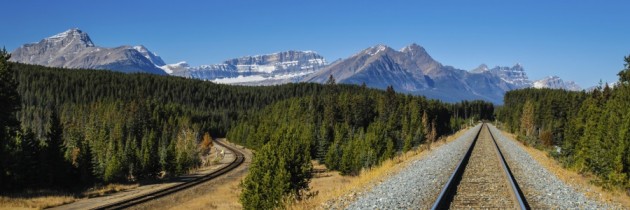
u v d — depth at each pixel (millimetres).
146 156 62125
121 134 116125
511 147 44000
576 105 79938
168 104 182875
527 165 26406
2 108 45812
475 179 18500
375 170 27344
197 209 35375
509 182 16453
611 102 30219
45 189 45438
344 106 116375
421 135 74438
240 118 180500
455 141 55844
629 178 19766
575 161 28172
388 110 118812
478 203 13359
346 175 49375
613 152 20828
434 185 17156
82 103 190250
